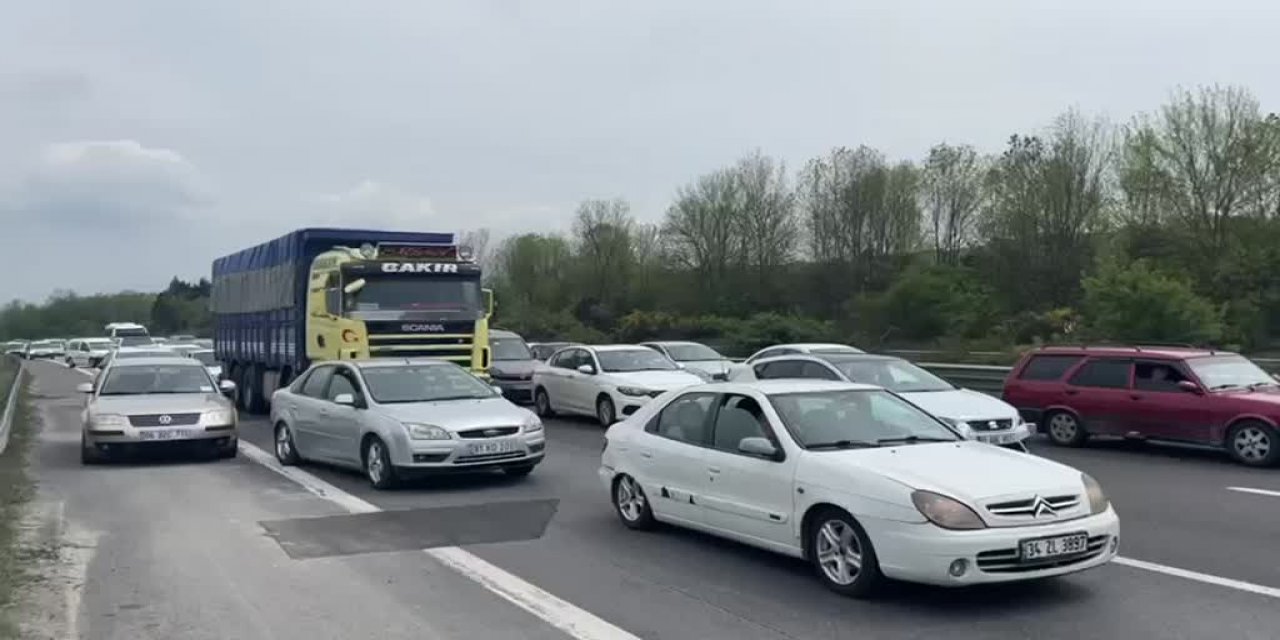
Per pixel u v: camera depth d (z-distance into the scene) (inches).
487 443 473.1
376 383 511.5
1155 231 1664.6
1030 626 252.2
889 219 2325.3
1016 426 536.7
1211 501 430.0
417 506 432.5
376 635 252.8
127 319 4165.8
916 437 314.0
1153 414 581.3
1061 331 1525.6
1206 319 1139.9
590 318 2509.8
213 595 292.2
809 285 2346.2
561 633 252.5
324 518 406.6
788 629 252.4
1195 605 268.8
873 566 270.4
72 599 288.4
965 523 255.8
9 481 500.7
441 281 725.9
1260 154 1587.1
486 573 313.7
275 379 849.5
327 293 721.0
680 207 2486.5
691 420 350.9
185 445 579.2
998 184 2016.5
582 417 891.4
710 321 2210.9
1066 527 262.5
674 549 342.6
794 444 300.5
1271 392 560.7
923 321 1798.7
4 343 3777.1
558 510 419.5
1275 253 1387.8
